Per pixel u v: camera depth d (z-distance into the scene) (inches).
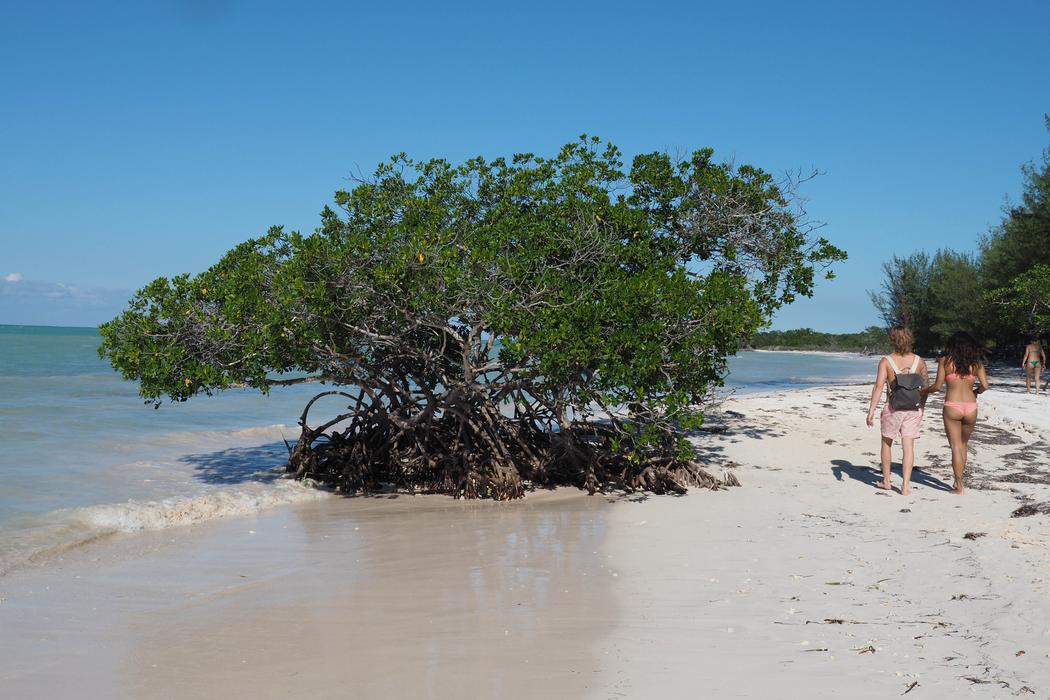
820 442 623.8
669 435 478.9
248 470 568.1
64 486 492.4
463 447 498.0
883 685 187.2
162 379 427.8
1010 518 361.7
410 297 431.5
